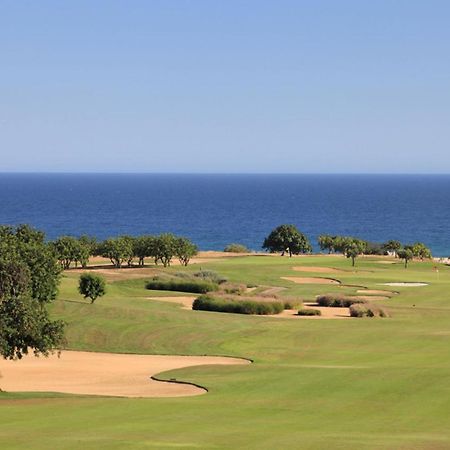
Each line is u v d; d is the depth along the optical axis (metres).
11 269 45.19
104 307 77.69
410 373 47.09
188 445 28.84
